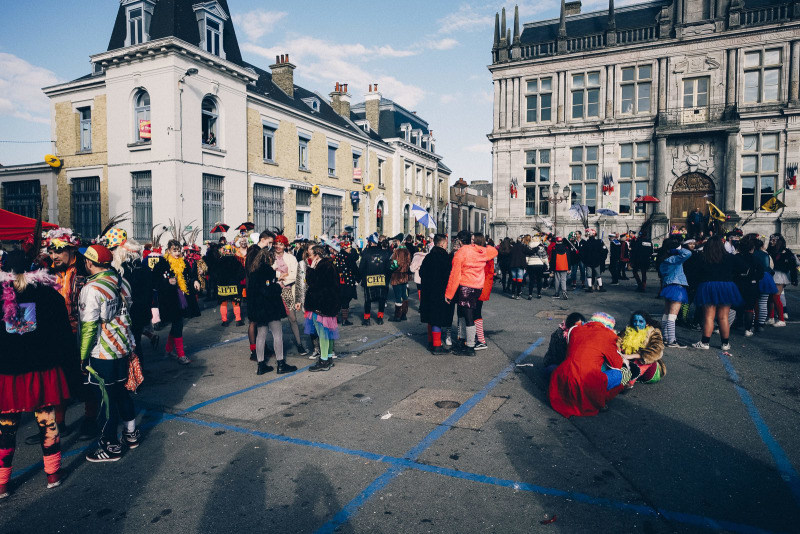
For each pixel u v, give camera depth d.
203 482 3.62
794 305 11.29
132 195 18.03
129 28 17.83
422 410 4.98
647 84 24.72
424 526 3.01
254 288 6.34
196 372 6.58
